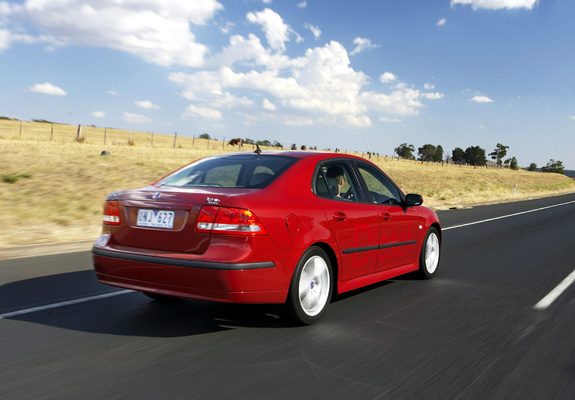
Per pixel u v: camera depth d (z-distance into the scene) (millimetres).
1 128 71938
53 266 6488
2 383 2957
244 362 3367
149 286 3936
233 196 3828
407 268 5867
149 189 4270
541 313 4863
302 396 2859
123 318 4332
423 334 4105
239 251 3699
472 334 4141
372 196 5293
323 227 4340
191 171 4738
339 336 3986
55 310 4547
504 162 155875
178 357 3434
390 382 3100
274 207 3961
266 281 3834
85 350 3541
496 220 15242
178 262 3744
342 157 5117
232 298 3711
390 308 4895
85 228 10062
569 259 8227
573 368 3424
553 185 60781
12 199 12172
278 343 3775
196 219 3791
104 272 4168
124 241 4145
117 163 22125
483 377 3221
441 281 6266
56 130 86125
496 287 5996
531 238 10992
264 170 4410
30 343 3674
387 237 5305
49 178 15875
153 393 2850
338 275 4594
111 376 3082
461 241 10219
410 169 58719
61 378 3041
